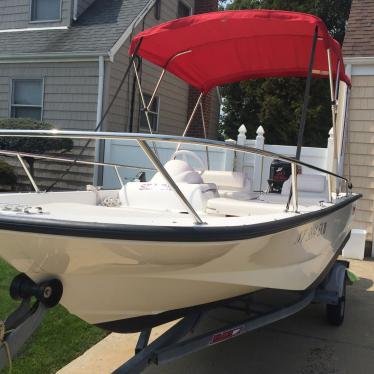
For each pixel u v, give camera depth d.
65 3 11.16
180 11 13.43
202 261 2.72
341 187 5.92
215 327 4.30
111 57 10.07
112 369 3.57
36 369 3.47
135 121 11.25
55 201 3.82
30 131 2.73
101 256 2.54
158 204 3.85
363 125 7.93
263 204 3.72
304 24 3.86
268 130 16.94
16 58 10.84
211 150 8.48
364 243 7.73
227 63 5.28
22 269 2.76
